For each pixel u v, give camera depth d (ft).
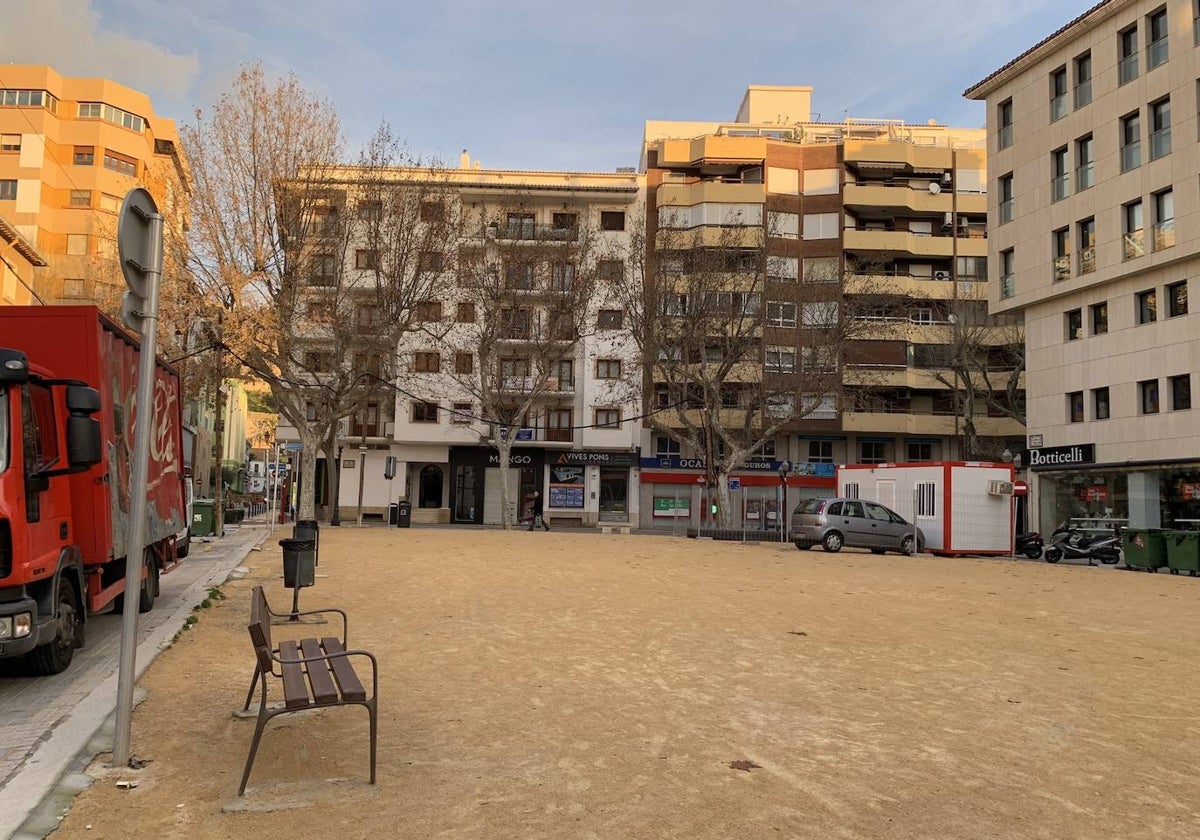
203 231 92.07
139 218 17.01
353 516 168.55
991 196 130.00
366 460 170.30
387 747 17.93
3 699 21.94
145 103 169.27
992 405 163.84
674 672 25.85
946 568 72.79
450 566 58.03
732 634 33.09
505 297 133.69
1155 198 103.19
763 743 18.69
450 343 160.04
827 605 42.98
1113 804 15.49
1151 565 79.36
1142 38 104.32
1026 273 122.11
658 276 131.75
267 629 18.80
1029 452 121.39
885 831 13.93
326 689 15.81
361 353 117.19
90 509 26.81
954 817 14.64
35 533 22.54
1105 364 110.42
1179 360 100.17
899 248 174.19
